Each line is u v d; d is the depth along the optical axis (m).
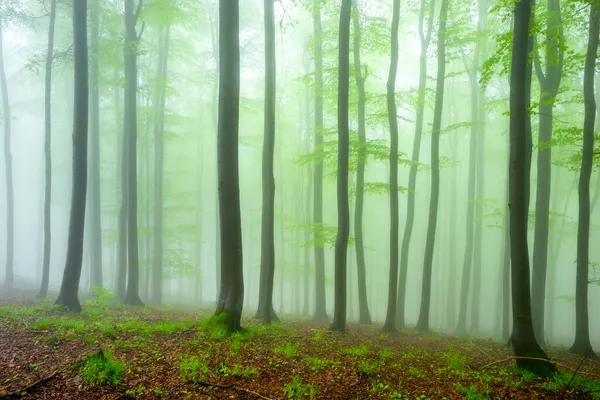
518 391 7.16
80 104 13.21
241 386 6.55
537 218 14.23
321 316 18.69
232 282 10.25
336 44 18.31
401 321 17.84
